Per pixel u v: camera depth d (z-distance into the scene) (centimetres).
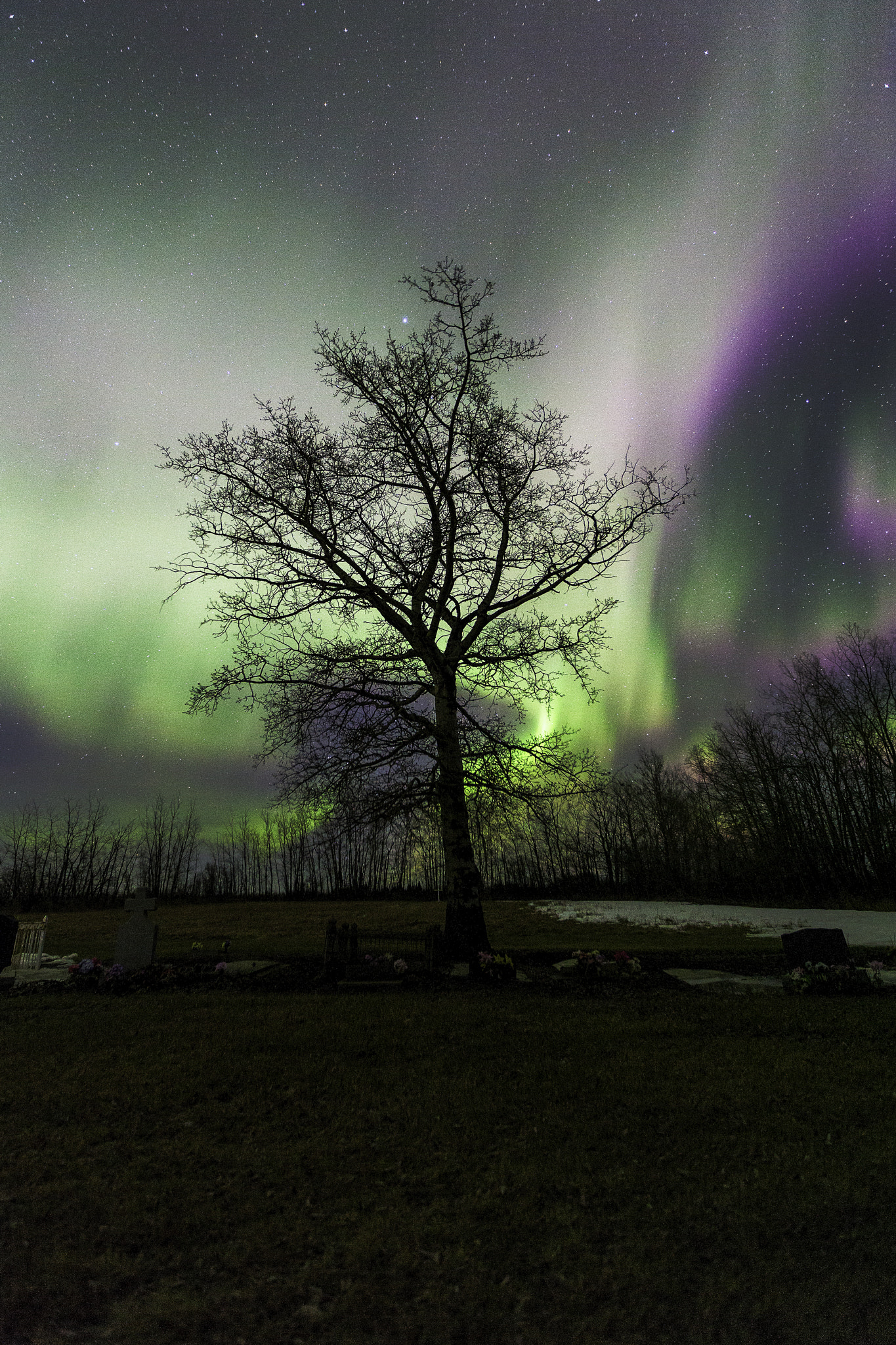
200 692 1602
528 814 1744
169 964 1479
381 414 1781
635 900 5688
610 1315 344
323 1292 369
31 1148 551
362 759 1634
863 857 5000
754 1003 1082
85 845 7256
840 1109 604
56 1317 351
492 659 1736
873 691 5072
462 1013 987
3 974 1508
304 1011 1010
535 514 1781
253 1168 511
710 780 6072
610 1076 698
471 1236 417
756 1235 412
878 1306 344
